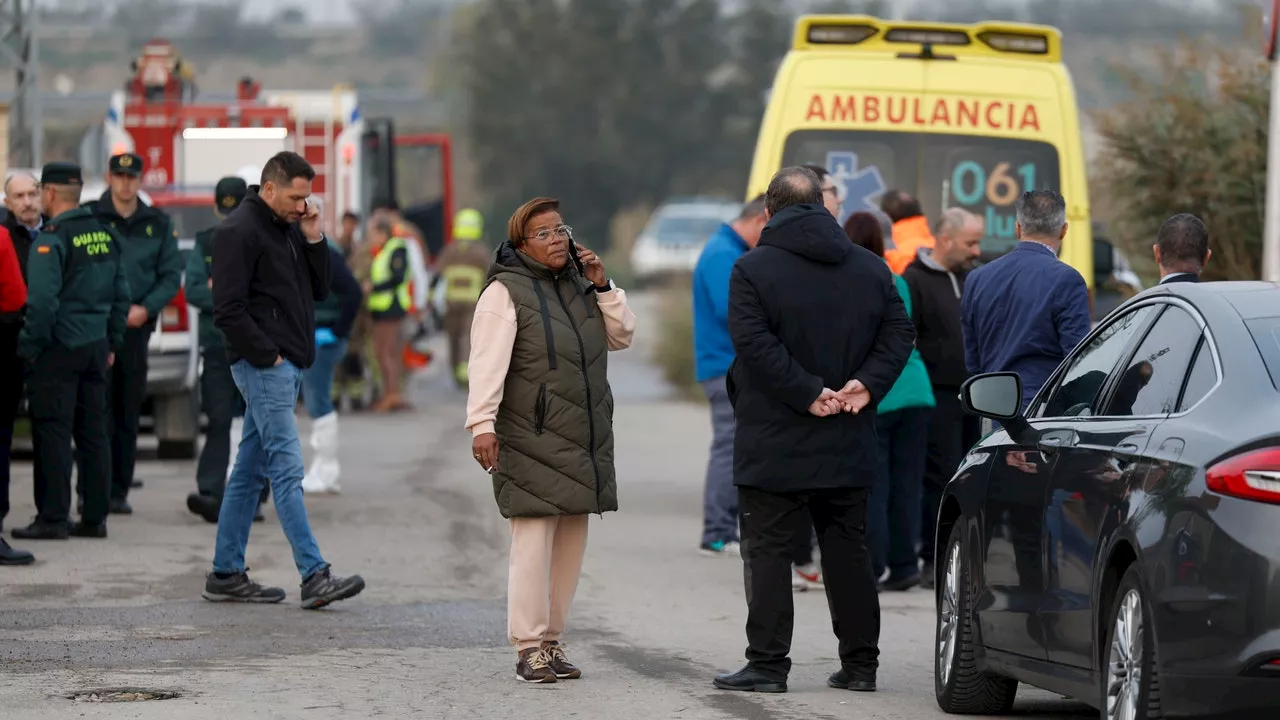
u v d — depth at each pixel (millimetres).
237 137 29906
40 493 28625
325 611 23891
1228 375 14539
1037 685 17047
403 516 33250
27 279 26953
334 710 17922
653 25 187625
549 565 19984
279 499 23719
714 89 190000
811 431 19078
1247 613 13406
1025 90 32750
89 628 22203
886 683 20344
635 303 111438
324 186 63125
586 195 184250
